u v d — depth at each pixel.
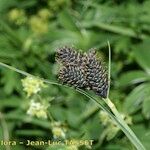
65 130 0.32
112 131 0.32
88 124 0.36
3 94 0.40
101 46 0.39
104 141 0.34
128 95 0.35
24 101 0.38
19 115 0.37
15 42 0.38
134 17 0.40
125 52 0.40
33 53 0.40
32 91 0.31
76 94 0.38
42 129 0.38
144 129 0.34
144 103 0.34
